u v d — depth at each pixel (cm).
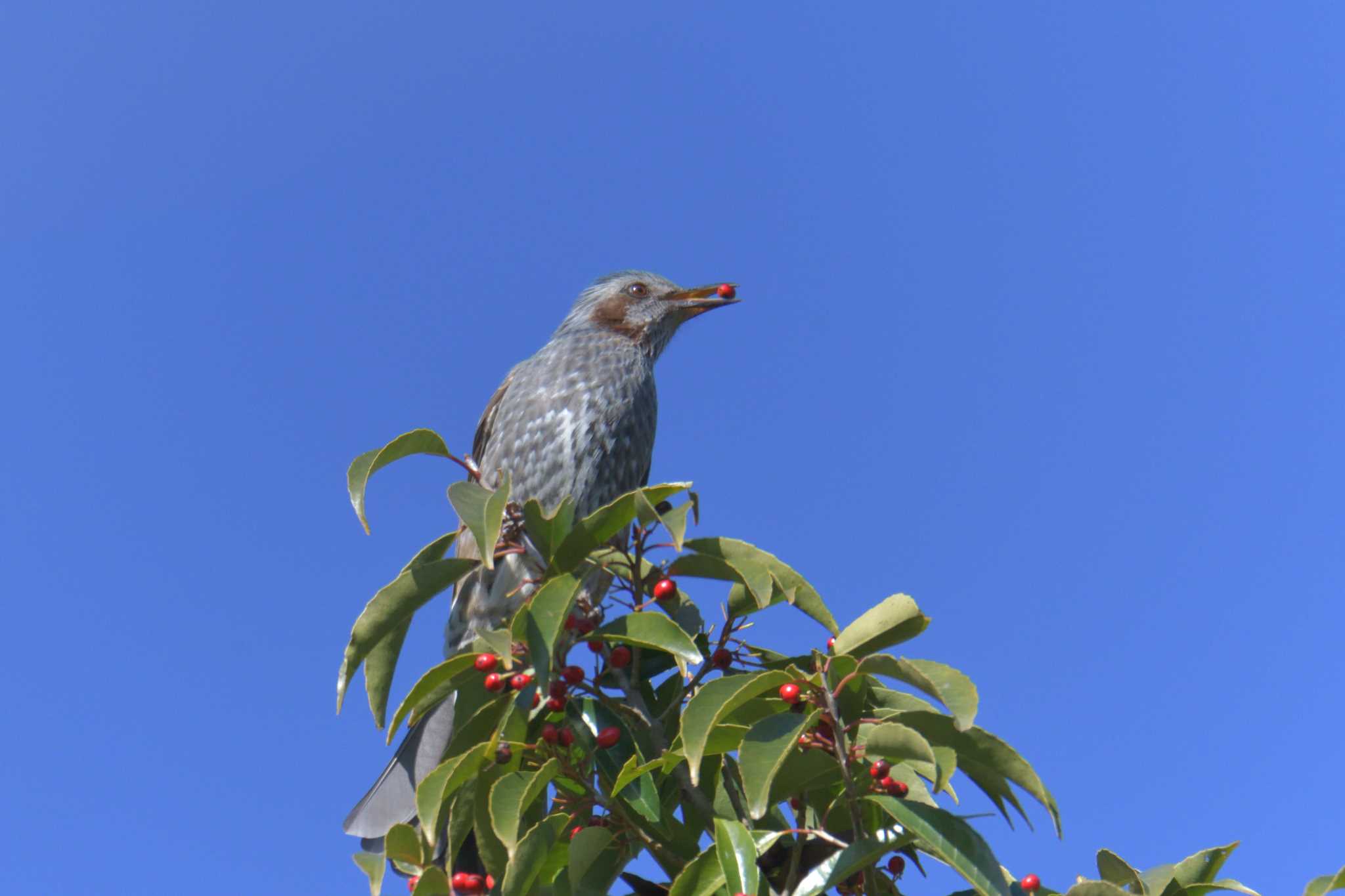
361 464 828
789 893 684
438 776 736
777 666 811
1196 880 739
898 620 705
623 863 764
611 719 830
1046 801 669
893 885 752
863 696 751
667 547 823
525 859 699
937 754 662
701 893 681
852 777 691
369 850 955
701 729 662
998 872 643
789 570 786
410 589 807
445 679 804
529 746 767
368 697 830
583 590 952
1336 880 708
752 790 637
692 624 922
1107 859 727
